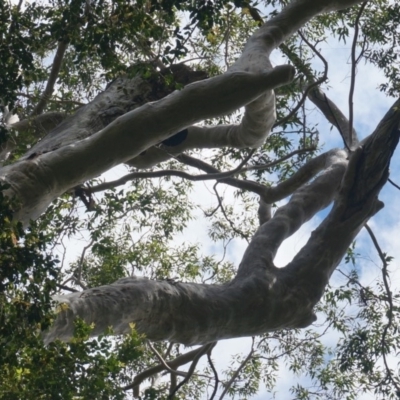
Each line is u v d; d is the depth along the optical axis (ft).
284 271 28.91
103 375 17.46
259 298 27.04
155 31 23.24
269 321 27.35
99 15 23.24
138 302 23.49
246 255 29.25
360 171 30.99
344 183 31.24
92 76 38.42
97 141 22.98
